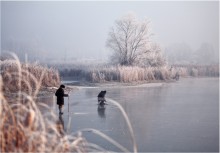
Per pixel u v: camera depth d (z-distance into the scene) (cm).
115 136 1573
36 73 3362
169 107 2645
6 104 479
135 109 2538
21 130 472
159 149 1323
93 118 2092
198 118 2084
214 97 3325
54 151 465
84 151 515
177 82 5775
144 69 5897
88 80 5434
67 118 2055
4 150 463
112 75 5469
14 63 2339
